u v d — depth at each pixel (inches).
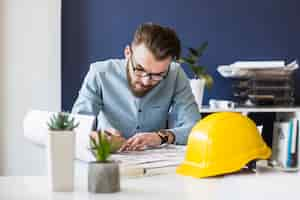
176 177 45.8
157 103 72.4
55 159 39.1
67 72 116.1
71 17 115.9
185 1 121.1
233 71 114.4
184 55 121.6
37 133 56.1
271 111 109.0
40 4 109.8
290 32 124.5
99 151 39.6
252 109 107.1
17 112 109.8
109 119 71.9
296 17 124.6
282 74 114.6
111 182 38.9
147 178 45.4
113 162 39.4
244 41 123.6
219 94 122.8
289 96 115.2
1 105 109.2
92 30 117.3
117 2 118.3
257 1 123.7
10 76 109.2
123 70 71.3
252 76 114.0
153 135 60.9
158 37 60.4
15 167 109.6
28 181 43.4
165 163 49.5
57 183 39.1
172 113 74.5
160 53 59.9
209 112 107.3
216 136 47.1
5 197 37.2
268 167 52.1
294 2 124.1
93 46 117.5
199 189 40.3
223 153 46.8
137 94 70.7
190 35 121.6
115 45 118.6
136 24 119.3
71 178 39.4
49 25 110.5
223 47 123.0
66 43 115.8
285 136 111.4
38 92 110.4
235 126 48.1
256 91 114.1
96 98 71.1
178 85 73.8
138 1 119.3
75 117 47.9
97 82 71.4
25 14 109.2
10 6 108.5
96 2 117.3
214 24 122.5
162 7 120.3
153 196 37.5
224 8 122.7
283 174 47.7
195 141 48.4
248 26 123.6
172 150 57.4
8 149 109.4
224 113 49.6
